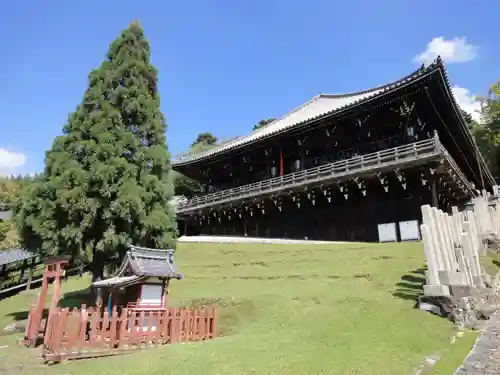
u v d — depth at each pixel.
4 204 50.47
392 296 11.74
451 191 34.44
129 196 15.03
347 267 17.38
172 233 17.42
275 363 6.78
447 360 6.71
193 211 41.72
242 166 43.81
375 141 32.06
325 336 8.49
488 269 13.97
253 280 18.03
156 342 10.01
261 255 23.03
